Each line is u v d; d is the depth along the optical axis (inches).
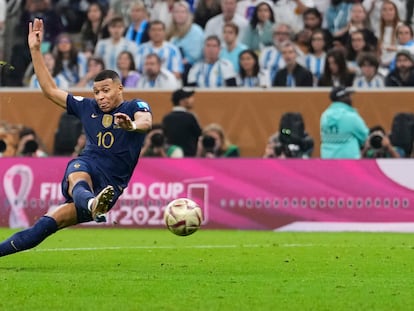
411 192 2447.1
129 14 3270.2
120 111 1409.9
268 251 1785.2
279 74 2910.9
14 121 2896.2
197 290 1175.0
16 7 3331.7
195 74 3038.9
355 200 2469.2
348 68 2906.0
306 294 1149.1
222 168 2500.0
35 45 1461.6
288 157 2662.4
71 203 1382.9
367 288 1218.0
